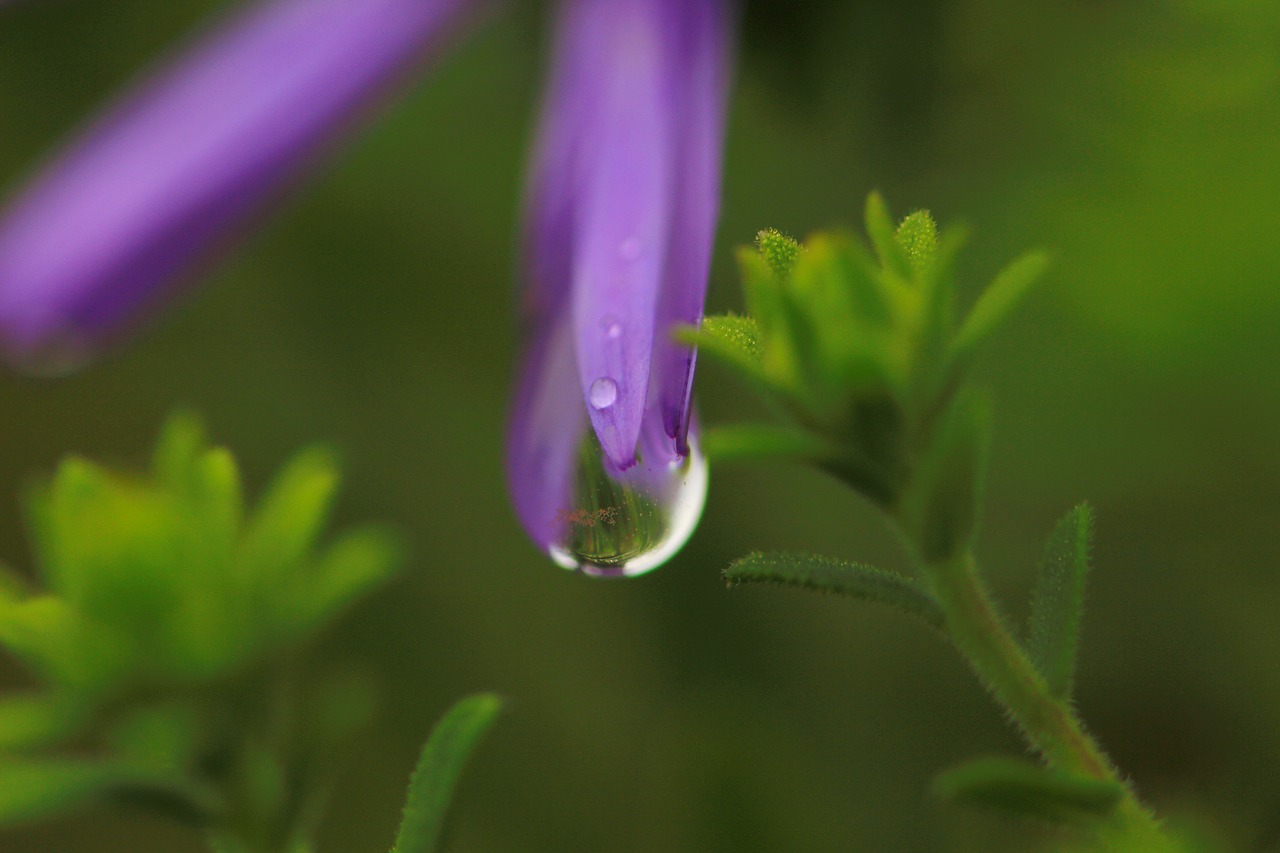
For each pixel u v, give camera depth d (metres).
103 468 0.13
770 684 0.15
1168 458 0.15
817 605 0.15
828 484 0.16
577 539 0.13
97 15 0.17
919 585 0.12
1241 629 0.15
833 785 0.15
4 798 0.13
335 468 0.13
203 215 0.13
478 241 0.17
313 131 0.14
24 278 0.13
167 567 0.13
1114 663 0.15
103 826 0.18
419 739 0.16
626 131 0.13
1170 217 0.15
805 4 0.14
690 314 0.12
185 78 0.14
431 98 0.16
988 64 0.15
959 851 0.15
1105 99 0.15
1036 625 0.12
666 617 0.15
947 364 0.12
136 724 0.13
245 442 0.18
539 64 0.14
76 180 0.13
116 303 0.13
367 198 0.17
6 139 0.17
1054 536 0.12
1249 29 0.15
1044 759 0.12
